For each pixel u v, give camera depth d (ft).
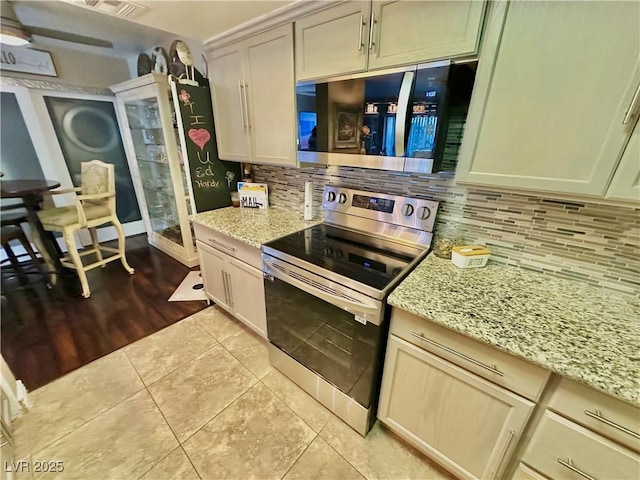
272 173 7.41
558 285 3.87
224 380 5.75
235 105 6.26
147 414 5.03
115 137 12.53
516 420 3.08
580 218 3.74
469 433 3.55
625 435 2.48
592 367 2.52
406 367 3.88
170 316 7.73
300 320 5.00
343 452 4.50
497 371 3.06
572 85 2.71
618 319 3.18
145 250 12.10
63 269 9.27
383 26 3.70
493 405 3.22
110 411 5.07
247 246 5.70
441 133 3.61
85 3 4.52
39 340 6.75
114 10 4.71
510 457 3.28
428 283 3.86
